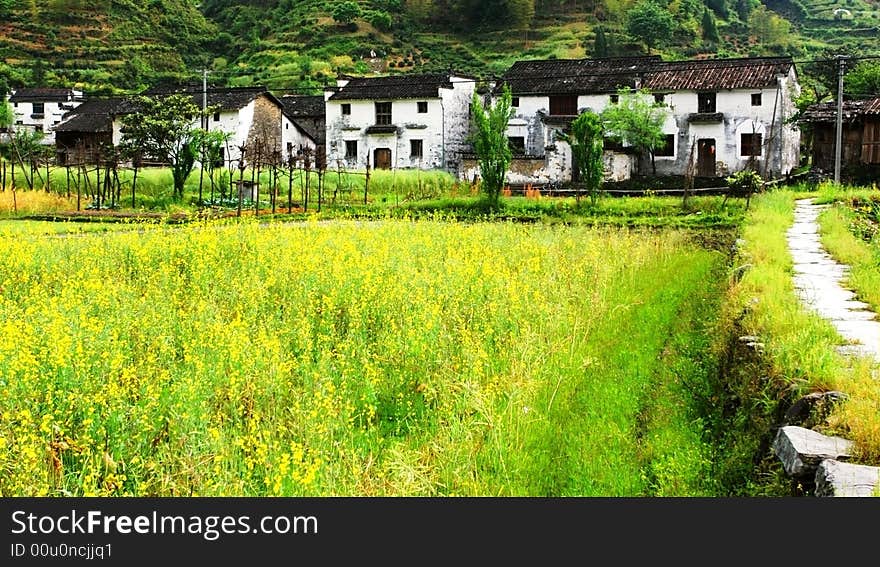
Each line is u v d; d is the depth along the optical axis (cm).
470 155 4741
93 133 5519
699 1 10475
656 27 9244
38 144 6131
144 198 3684
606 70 5022
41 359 886
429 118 5216
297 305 1189
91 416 766
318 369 922
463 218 3189
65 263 1552
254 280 1320
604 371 1066
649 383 1047
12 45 9525
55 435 766
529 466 783
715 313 1334
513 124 5016
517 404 880
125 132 4428
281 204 3584
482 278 1365
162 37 10300
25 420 733
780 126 4525
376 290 1243
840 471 618
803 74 5878
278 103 5459
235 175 4200
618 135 4584
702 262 1991
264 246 1625
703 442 870
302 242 1692
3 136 6981
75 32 9925
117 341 973
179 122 4306
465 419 844
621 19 10138
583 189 4459
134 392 837
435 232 2000
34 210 3262
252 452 759
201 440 746
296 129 5662
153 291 1298
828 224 2197
